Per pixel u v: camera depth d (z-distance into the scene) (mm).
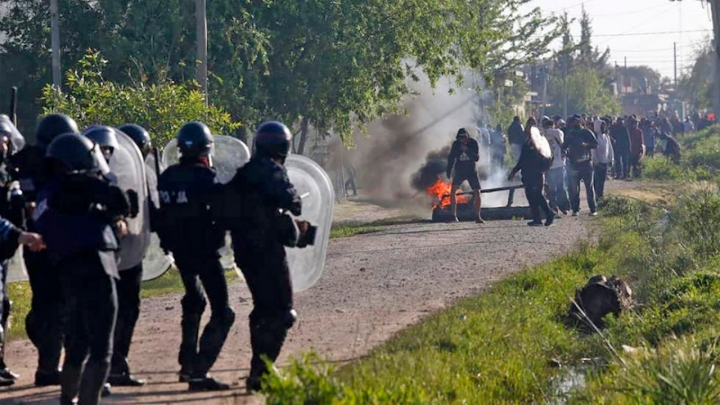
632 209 43219
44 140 15539
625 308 23516
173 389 16047
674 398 15414
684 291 25016
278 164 15578
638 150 75312
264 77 49000
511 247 34312
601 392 16719
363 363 16312
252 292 15578
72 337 13969
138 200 15367
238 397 15312
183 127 16000
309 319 21609
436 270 29031
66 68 48938
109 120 34375
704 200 34625
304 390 11688
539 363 18531
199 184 15727
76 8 48781
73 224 13680
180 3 45906
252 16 47250
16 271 18109
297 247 16375
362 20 49375
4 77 51031
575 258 30234
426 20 51125
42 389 16250
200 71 41125
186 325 16344
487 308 21797
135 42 46094
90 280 13703
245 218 15359
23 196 15930
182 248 15859
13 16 50812
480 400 15609
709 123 128750
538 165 41625
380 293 25062
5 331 17578
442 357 17312
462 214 45438
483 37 53938
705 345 18406
